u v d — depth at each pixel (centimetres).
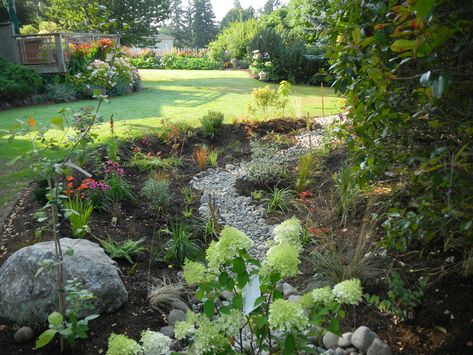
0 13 1856
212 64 2406
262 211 431
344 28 242
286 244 170
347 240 343
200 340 153
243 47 2331
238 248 163
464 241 240
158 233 380
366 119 251
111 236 356
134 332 249
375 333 247
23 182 469
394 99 215
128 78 423
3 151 585
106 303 260
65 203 356
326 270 304
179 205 445
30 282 250
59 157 549
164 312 271
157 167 552
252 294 175
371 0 225
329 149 548
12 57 1197
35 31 2542
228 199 467
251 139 670
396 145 251
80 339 237
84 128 267
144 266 326
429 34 153
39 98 1054
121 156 568
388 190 380
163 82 1549
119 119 820
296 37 1625
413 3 145
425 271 279
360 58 225
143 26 2589
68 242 291
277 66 1577
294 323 145
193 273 170
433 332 243
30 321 242
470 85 185
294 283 311
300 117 789
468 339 231
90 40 1377
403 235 247
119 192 432
